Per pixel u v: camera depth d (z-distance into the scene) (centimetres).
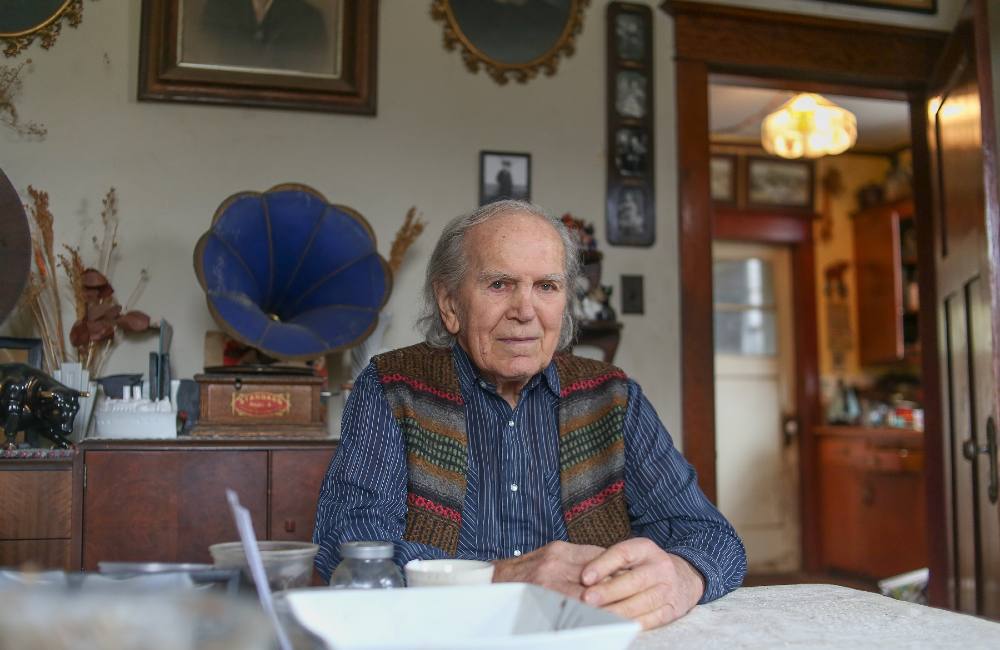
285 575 89
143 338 323
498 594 85
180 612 66
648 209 365
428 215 348
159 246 327
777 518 624
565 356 174
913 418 582
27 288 311
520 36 363
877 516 563
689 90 374
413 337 341
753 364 630
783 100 536
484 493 158
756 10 380
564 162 362
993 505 304
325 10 345
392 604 82
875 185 622
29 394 274
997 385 289
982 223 305
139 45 332
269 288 303
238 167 336
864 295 625
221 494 274
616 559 112
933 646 96
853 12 394
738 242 632
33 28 327
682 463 163
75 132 326
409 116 351
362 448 153
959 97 339
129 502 269
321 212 297
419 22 356
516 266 153
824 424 623
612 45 369
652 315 362
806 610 118
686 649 96
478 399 161
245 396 289
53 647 63
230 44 336
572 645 69
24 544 262
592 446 162
